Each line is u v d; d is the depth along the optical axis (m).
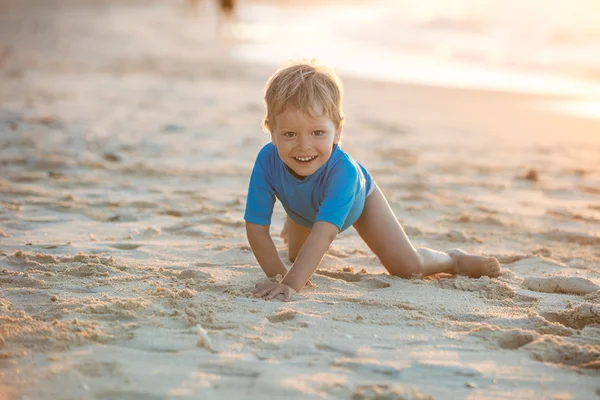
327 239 3.83
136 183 6.93
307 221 4.21
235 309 3.54
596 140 10.83
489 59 22.89
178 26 31.52
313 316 3.46
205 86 15.37
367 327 3.35
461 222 5.92
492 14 32.66
